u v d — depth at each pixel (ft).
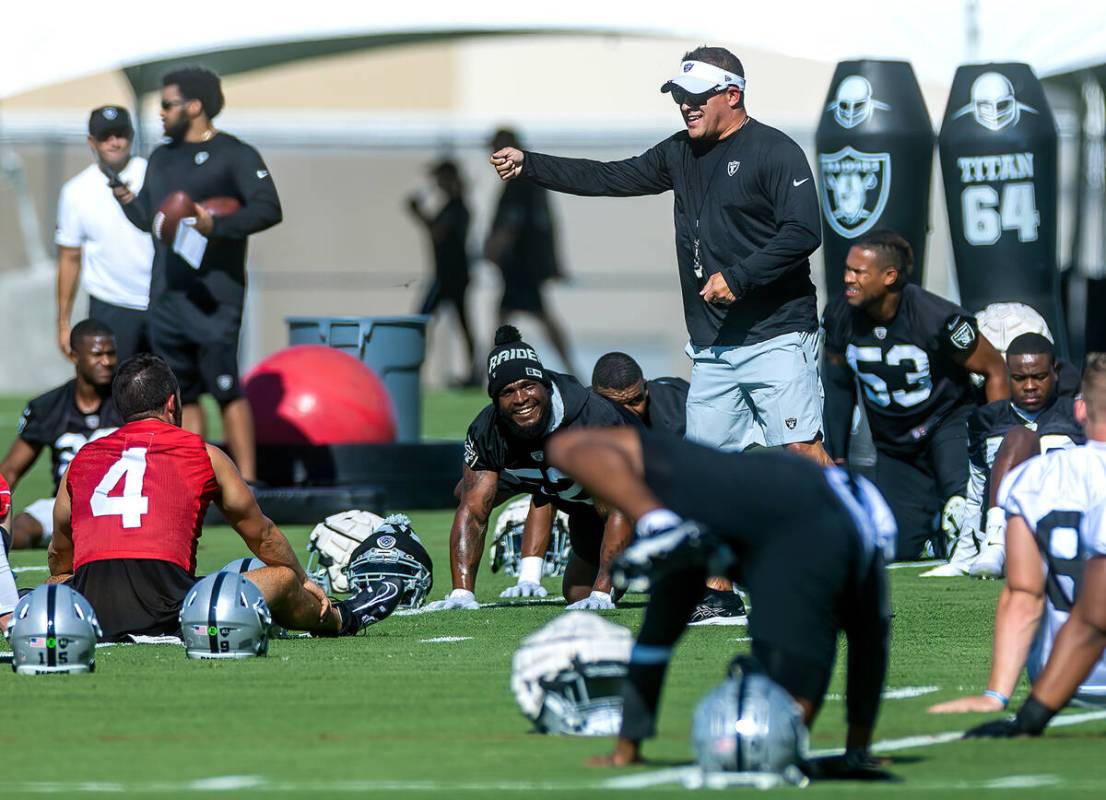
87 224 146.00
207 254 139.13
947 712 67.62
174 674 77.92
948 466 125.59
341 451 152.97
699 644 87.10
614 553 98.37
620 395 105.91
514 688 64.64
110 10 153.99
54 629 77.46
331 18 154.92
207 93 137.59
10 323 288.30
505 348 94.38
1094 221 268.41
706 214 100.63
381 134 318.65
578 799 53.16
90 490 87.35
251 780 56.90
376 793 54.65
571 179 102.63
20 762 60.13
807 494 54.44
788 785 53.93
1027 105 143.43
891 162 143.43
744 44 148.56
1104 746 61.98
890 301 124.06
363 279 302.86
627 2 151.64
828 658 54.75
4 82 152.76
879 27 146.92
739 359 101.86
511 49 336.90
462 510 101.45
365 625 92.02
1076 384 118.01
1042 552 65.98
